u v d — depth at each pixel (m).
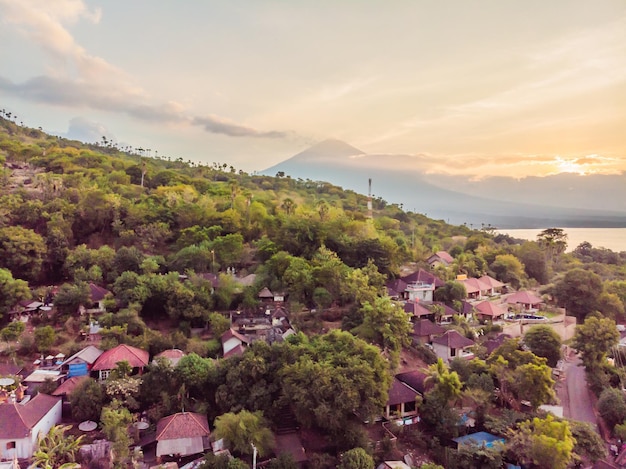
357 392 41.44
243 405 43.47
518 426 43.38
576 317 84.19
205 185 127.06
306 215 93.44
